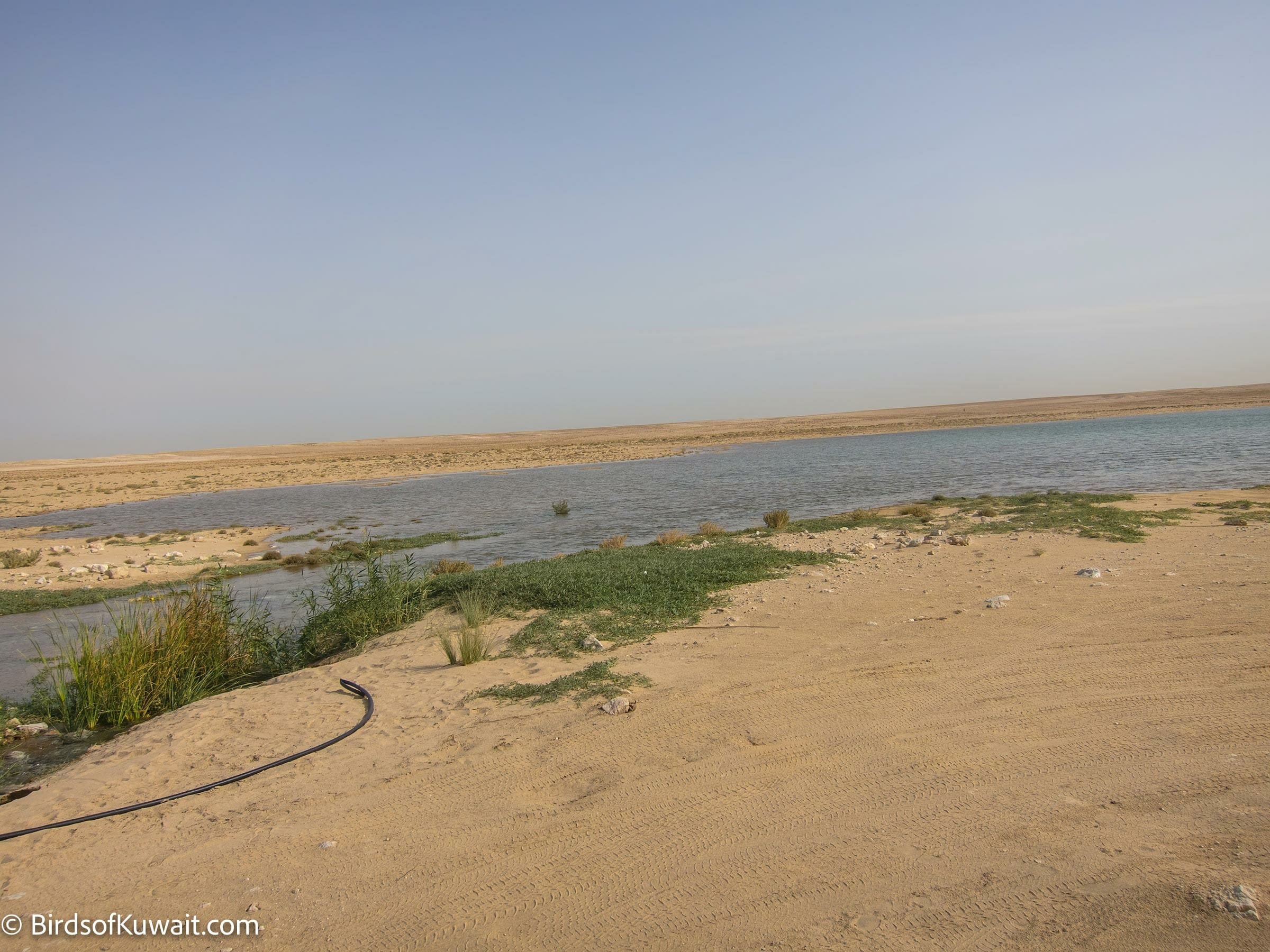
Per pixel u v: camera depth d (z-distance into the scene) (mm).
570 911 3982
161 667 9102
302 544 26844
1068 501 21469
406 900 4195
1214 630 7867
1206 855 3961
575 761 5816
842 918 3732
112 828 5359
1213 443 51375
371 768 6031
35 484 74750
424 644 9953
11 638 13414
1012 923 3584
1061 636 8031
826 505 29672
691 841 4559
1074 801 4668
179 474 84250
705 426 191625
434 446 145000
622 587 11539
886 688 6832
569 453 92125
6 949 3977
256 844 4949
